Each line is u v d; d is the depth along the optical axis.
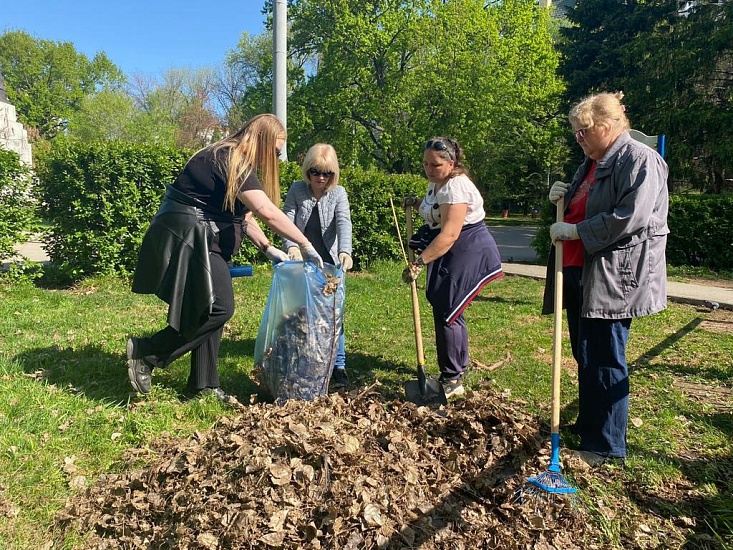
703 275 10.03
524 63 26.86
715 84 19.00
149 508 2.61
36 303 6.33
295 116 25.88
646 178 2.82
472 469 2.91
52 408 3.49
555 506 2.68
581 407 3.22
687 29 19.31
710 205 10.67
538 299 7.61
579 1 23.72
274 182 3.68
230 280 3.67
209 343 3.74
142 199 7.98
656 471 3.04
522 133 28.56
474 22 24.84
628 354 5.09
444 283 3.78
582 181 3.35
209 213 3.50
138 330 5.39
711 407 3.89
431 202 3.95
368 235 9.92
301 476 2.62
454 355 3.89
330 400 3.54
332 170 4.02
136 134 38.94
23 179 7.52
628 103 19.55
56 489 2.78
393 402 3.59
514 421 3.28
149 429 3.35
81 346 4.79
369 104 25.19
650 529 2.61
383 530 2.40
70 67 58.50
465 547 2.41
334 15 25.42
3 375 3.98
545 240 11.97
